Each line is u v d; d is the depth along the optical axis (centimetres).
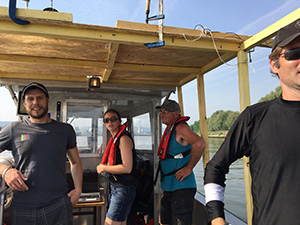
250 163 92
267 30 168
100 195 272
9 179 148
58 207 160
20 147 158
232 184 2005
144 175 352
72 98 344
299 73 83
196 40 186
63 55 230
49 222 156
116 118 250
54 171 163
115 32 168
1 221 168
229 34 192
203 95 285
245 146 95
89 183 289
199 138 212
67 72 302
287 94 88
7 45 202
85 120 347
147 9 178
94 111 352
